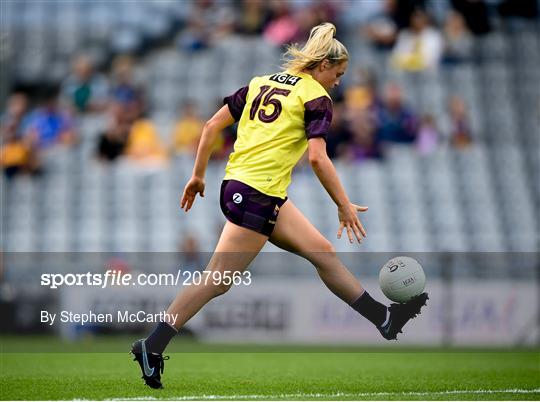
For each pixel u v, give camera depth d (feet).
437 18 247.50
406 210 207.10
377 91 230.48
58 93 245.45
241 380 79.61
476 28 241.14
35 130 223.30
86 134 226.58
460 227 206.28
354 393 67.87
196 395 64.75
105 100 232.12
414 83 234.17
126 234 206.28
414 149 216.33
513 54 240.53
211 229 205.16
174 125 225.56
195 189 70.33
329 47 66.54
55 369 92.43
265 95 66.54
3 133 221.66
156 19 257.75
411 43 237.04
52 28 257.96
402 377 84.12
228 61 241.14
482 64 238.48
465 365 103.09
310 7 241.14
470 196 211.20
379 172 212.02
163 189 212.43
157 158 216.95
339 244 199.52
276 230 66.33
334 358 116.78
